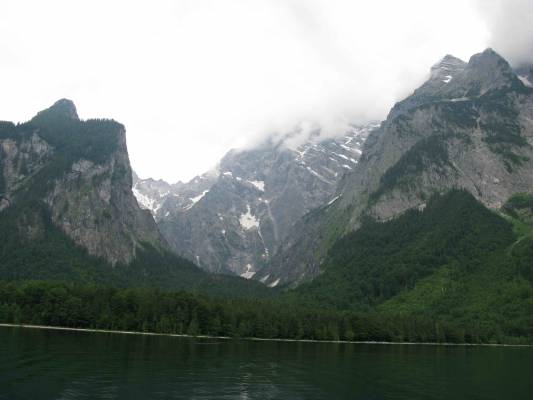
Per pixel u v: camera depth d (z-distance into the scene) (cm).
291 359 16088
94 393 9538
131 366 12688
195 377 11800
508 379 14012
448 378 13675
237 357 15838
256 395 10338
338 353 18650
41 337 18225
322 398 10481
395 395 11131
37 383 10075
